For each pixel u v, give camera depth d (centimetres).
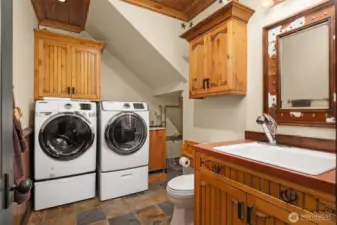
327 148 132
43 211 216
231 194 126
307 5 145
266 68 172
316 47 140
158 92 366
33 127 227
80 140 241
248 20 186
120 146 256
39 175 216
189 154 269
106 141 246
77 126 240
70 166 231
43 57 258
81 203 236
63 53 272
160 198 250
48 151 219
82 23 302
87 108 244
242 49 184
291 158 137
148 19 254
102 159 245
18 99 177
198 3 253
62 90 270
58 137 232
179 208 179
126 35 273
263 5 173
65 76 272
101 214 211
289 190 95
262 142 171
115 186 250
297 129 152
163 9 261
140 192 269
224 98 218
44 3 246
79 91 282
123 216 206
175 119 420
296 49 152
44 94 258
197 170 156
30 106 233
